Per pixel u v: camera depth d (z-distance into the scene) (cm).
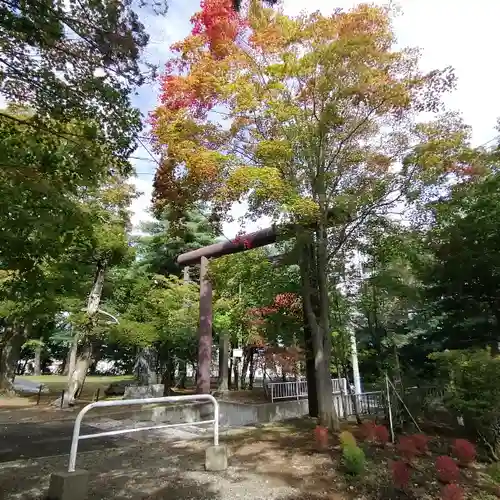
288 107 808
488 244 912
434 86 755
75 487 418
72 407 1527
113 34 473
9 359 1934
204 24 841
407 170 831
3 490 468
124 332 1677
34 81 482
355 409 1073
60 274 1225
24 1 418
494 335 1088
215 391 1983
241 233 959
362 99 762
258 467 584
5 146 459
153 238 2297
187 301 1864
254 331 1533
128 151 557
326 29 782
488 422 693
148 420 1210
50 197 455
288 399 1512
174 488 487
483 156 855
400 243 916
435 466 582
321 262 924
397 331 1534
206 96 845
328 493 484
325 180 881
